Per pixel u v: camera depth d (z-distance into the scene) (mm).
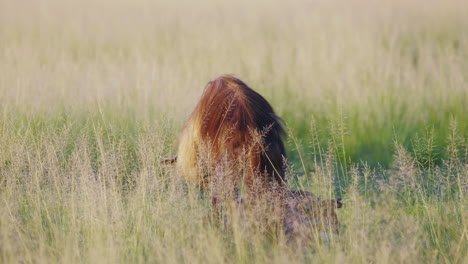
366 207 15984
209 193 14234
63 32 50594
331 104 31781
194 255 13727
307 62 37906
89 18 58281
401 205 16906
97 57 40594
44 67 32969
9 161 18406
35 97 26844
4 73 31672
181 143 14352
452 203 17109
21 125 21625
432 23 57250
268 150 13766
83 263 14023
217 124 13750
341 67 37438
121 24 55156
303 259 13258
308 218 13727
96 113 25719
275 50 43844
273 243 13594
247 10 62406
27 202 16875
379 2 66875
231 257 13516
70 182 17172
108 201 15805
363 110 30938
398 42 49125
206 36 48625
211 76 36625
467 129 28656
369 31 48375
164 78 32281
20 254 14055
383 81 34562
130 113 27094
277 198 13734
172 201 15094
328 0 68125
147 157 17094
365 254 13602
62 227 15234
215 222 14039
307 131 29562
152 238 14734
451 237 15703
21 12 60094
